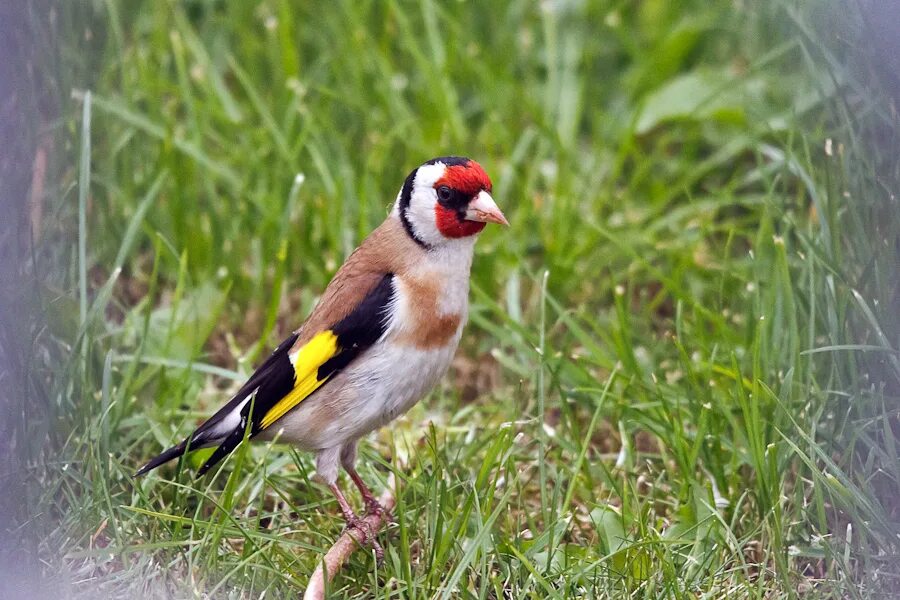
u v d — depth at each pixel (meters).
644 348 10.66
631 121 12.44
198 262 11.42
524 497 8.88
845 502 7.60
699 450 8.83
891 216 8.13
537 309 11.09
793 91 12.58
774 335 9.25
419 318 8.20
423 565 7.85
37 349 8.30
